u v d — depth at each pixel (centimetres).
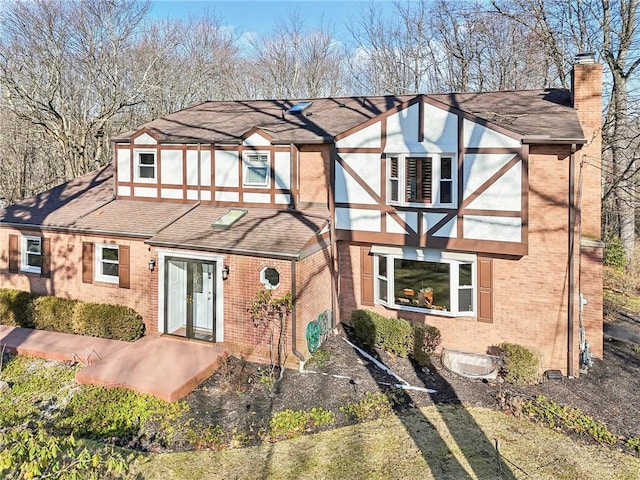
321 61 4644
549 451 896
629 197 2355
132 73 3331
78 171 2833
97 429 938
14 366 1241
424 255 1371
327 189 1504
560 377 1221
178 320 1444
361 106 1836
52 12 2714
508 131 1190
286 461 859
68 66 2906
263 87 4691
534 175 1241
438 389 1155
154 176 1722
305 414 1013
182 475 812
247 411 1025
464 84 3266
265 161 1563
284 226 1390
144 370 1152
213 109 2081
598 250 1320
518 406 1060
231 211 1551
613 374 1261
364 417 1019
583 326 1357
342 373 1215
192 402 1057
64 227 1566
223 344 1320
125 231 1475
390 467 841
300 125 1666
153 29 3647
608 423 1007
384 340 1347
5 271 1697
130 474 809
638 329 1666
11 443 637
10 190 3150
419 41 3725
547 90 1661
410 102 1302
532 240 1256
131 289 1484
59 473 604
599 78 1370
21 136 3130
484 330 1330
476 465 848
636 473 830
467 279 1344
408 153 1321
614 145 2222
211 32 4291
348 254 1501
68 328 1447
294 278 1227
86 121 2953
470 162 1248
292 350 1232
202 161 1634
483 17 2747
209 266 1388
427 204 1312
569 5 2386
